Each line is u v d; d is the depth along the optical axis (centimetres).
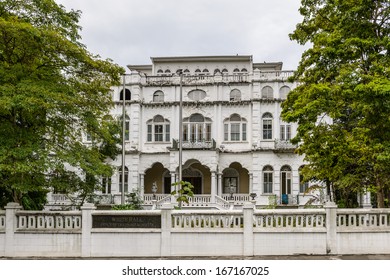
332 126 2172
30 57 1948
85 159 2005
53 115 2006
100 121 2233
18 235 1845
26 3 1933
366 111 1855
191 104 4384
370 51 1980
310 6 2317
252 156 4256
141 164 4381
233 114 4362
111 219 1836
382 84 1722
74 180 2091
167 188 4619
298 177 4156
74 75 2067
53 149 1964
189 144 4216
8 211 1855
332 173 2156
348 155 2102
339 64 2055
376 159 1903
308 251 1798
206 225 1845
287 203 4081
